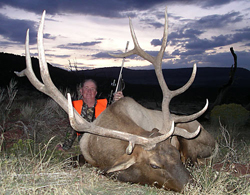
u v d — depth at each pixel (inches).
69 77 762.8
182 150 190.9
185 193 120.3
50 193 111.3
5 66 1295.5
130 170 132.8
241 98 984.9
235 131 334.6
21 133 223.6
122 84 215.0
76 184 122.3
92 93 189.8
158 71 157.3
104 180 140.0
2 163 134.8
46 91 140.3
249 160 187.2
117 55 173.0
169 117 146.3
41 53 138.2
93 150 151.8
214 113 371.2
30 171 132.4
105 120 158.9
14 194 106.8
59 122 283.4
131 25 165.5
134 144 129.5
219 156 209.6
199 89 1609.3
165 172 124.3
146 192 126.3
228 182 138.1
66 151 197.8
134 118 166.6
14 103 370.9
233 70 499.5
